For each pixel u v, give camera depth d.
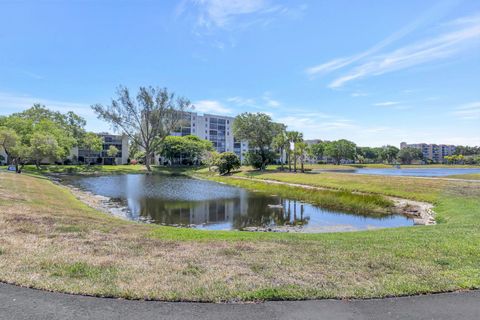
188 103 64.12
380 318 3.67
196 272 5.06
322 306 3.96
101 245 6.67
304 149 52.56
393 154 133.75
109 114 59.19
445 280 4.82
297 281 4.73
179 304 3.96
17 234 7.32
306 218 16.33
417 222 15.16
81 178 43.53
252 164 55.03
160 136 65.81
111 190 28.78
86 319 3.54
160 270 5.12
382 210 18.22
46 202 15.40
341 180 31.31
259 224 14.87
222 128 106.31
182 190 29.48
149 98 60.94
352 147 106.75
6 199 13.55
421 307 3.96
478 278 4.92
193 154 75.12
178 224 14.75
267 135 55.47
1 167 50.38
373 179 30.77
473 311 3.87
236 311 3.80
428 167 107.25
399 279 4.86
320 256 6.07
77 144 66.81
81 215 11.67
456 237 7.86
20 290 4.27
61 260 5.48
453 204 16.80
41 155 38.31
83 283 4.48
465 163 134.12
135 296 4.12
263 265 5.47
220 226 14.38
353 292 4.35
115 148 76.31
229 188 31.77
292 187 29.30
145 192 27.47
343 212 18.06
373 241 7.54
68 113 68.81
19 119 45.72
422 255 6.16
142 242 7.10
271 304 4.00
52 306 3.83
